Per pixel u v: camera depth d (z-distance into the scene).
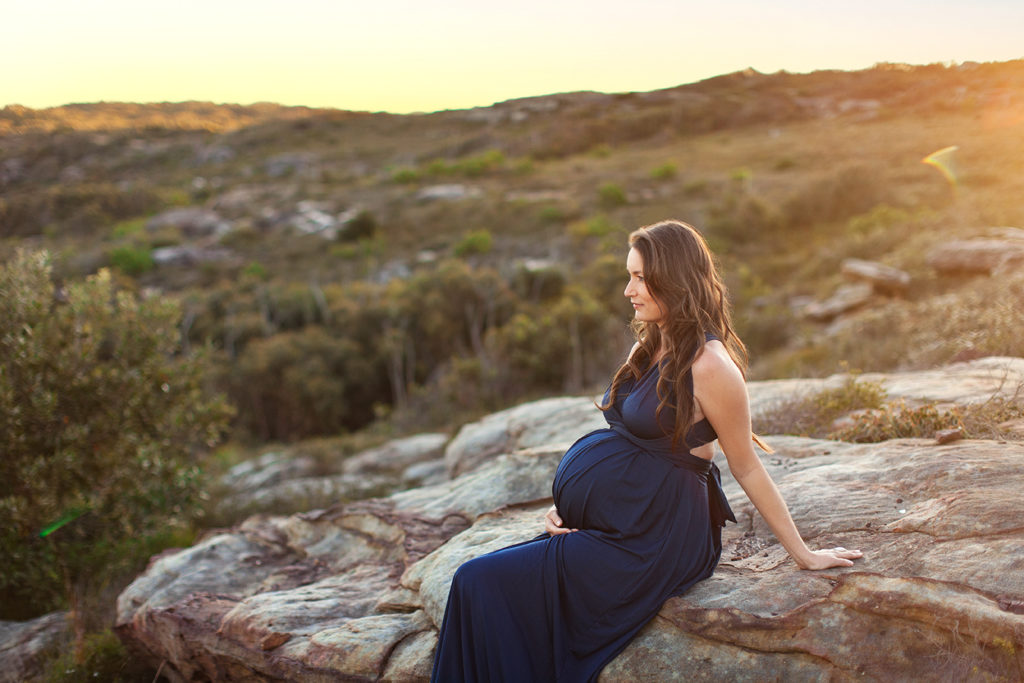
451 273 28.94
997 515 2.41
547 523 2.80
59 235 54.00
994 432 3.46
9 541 6.02
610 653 2.44
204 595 4.14
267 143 120.44
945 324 8.59
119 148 110.62
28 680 4.62
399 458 11.84
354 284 35.91
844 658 2.20
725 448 2.41
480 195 62.22
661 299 2.41
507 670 2.46
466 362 19.64
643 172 63.88
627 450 2.53
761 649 2.32
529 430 7.11
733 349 2.48
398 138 122.50
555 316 21.23
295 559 4.81
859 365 9.15
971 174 29.39
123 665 4.56
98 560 6.60
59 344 6.84
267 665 3.35
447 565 3.31
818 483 3.13
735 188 47.56
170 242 56.34
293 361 25.25
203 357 8.06
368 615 3.55
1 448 6.11
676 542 2.50
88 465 6.62
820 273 23.50
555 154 88.00
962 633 2.09
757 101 84.31
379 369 26.48
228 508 9.01
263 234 59.53
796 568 2.51
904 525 2.56
